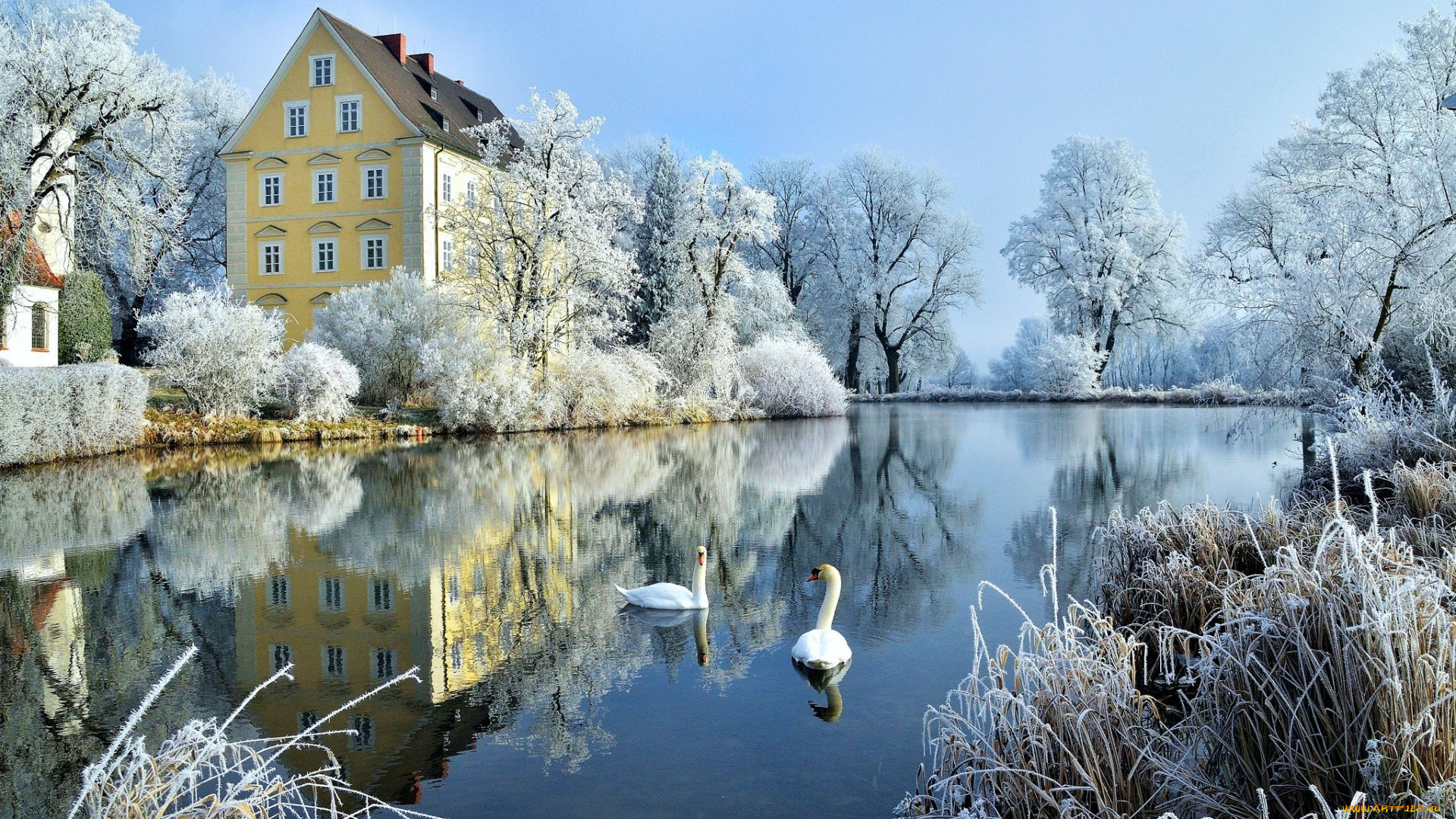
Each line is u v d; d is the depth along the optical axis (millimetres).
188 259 44219
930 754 5395
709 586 9703
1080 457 21234
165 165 25906
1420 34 25062
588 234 29922
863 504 15000
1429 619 3570
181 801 4809
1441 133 17422
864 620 8320
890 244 56250
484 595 9336
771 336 47094
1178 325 49219
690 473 19125
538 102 30781
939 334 56375
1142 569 7332
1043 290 52344
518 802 4879
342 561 10828
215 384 24625
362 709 6277
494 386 28547
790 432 30234
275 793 3883
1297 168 28562
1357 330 14695
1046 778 3729
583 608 8836
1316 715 3551
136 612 8672
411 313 29625
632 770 5254
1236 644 3973
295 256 38406
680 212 46438
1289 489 14898
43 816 4812
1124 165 49469
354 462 20844
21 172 21547
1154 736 4180
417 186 37312
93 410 21094
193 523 13219
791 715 6059
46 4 25125
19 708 6344
